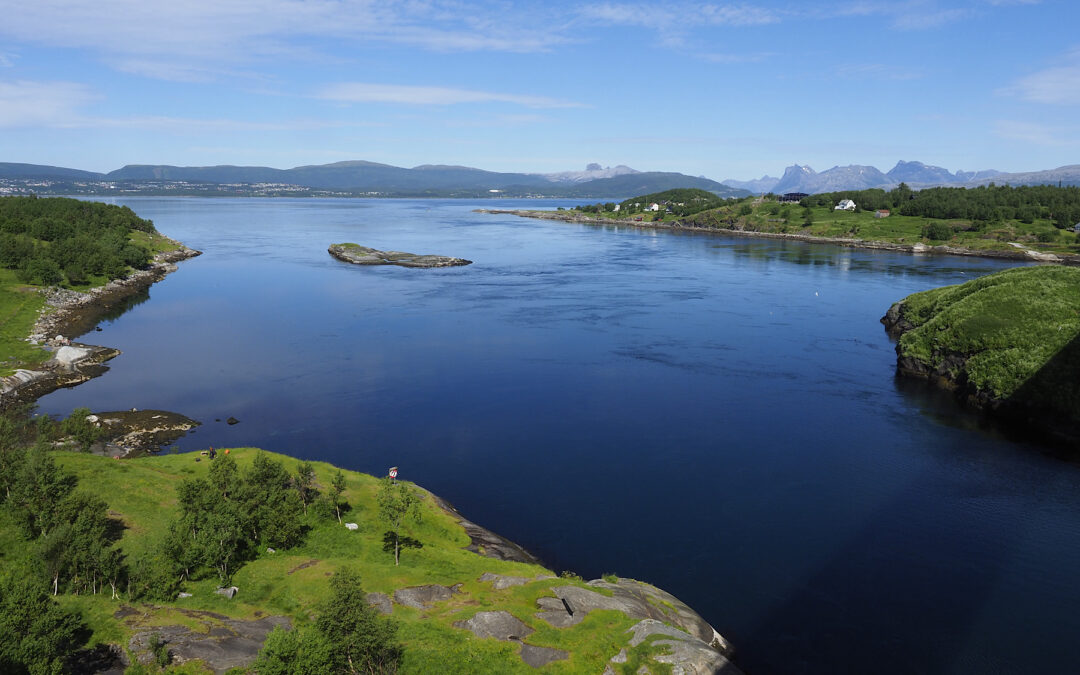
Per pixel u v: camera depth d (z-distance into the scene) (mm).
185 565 33406
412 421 67438
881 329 105750
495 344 96312
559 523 48062
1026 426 65562
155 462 49312
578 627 30266
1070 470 56062
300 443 61812
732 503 50688
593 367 85438
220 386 77375
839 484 53688
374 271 167625
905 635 35812
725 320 111812
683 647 28297
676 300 129000
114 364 85375
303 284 147000
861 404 72438
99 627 26859
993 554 43594
